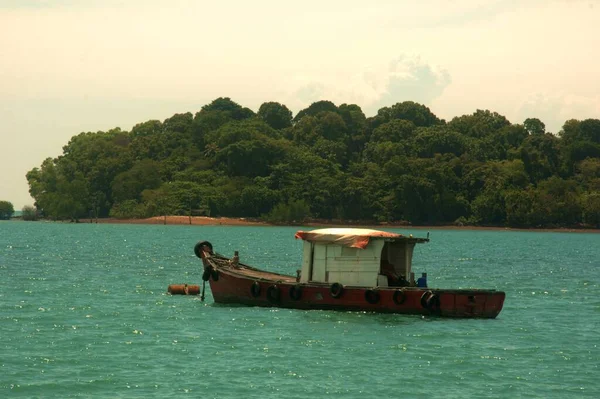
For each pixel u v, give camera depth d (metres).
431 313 105.12
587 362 84.69
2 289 135.75
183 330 97.00
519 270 198.50
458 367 81.12
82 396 69.25
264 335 94.25
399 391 72.31
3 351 84.12
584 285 160.75
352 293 107.44
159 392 70.62
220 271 116.00
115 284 145.75
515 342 93.69
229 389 71.75
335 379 75.56
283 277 120.50
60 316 106.44
